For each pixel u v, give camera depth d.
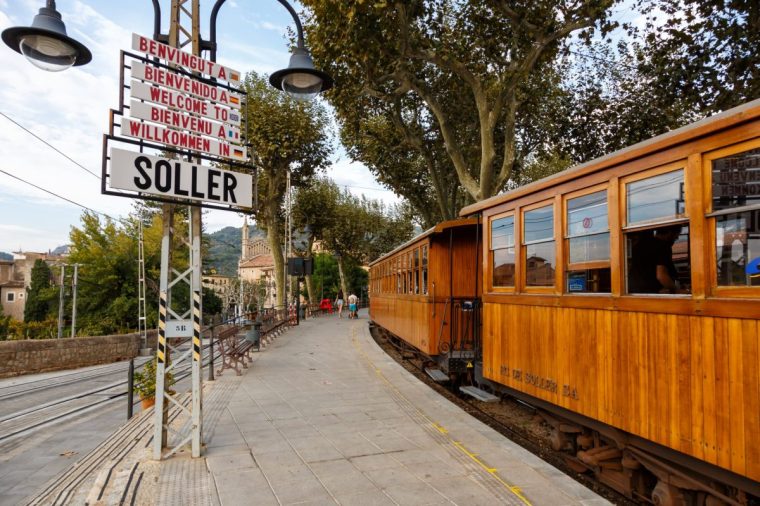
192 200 5.62
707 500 3.92
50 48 5.23
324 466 5.32
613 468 5.19
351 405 8.23
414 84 16.12
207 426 7.01
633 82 18.53
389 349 17.92
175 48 5.59
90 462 5.96
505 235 6.89
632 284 4.49
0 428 9.20
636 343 4.36
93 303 33.53
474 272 10.56
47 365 17.92
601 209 4.89
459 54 15.95
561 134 21.02
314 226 38.94
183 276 5.77
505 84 15.22
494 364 7.07
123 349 21.67
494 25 15.53
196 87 5.73
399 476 5.01
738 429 3.38
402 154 26.28
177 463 5.45
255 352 15.48
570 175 5.31
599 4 12.67
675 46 14.23
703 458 3.64
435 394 9.05
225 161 5.96
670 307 3.98
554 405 5.76
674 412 3.93
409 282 13.06
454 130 21.25
